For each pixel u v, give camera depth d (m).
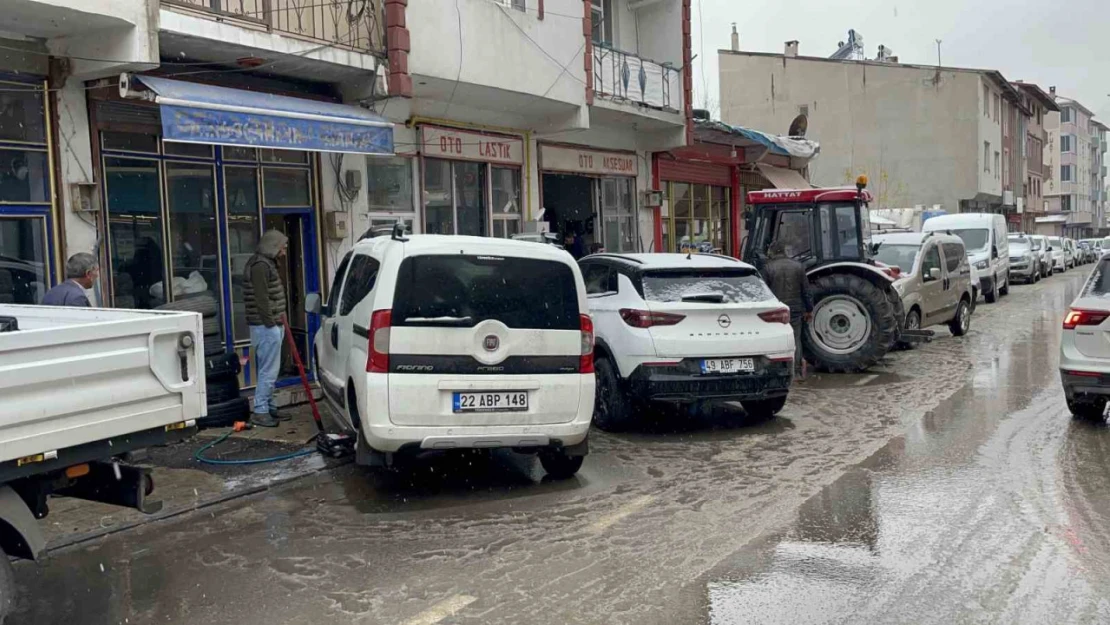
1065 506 6.19
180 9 8.53
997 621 4.41
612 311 8.98
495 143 14.04
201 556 5.58
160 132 9.33
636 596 4.79
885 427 8.91
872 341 12.33
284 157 10.79
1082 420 8.89
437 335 6.45
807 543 5.57
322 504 6.65
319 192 11.19
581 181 16.84
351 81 11.04
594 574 5.12
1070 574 4.98
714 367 8.67
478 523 6.12
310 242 11.18
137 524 6.22
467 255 6.64
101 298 8.78
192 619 4.63
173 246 9.57
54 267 8.40
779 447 8.23
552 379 6.74
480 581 5.04
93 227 8.69
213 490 7.00
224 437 8.70
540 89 13.16
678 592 4.83
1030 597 4.68
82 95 8.61
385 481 7.25
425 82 11.59
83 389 4.15
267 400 9.27
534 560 5.36
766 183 24.53
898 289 14.34
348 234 11.55
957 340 16.19
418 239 6.76
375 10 10.84
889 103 39.22
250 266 9.20
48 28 7.94
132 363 4.37
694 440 8.62
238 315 10.31
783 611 4.56
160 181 9.41
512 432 6.62
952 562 5.19
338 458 7.92
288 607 4.75
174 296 9.59
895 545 5.49
